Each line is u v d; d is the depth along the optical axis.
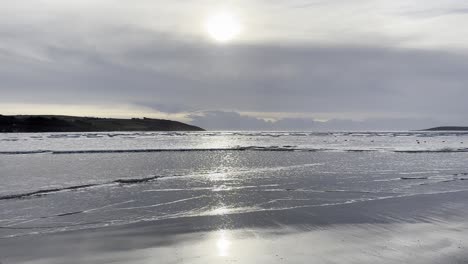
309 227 11.19
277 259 8.45
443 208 13.72
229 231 10.78
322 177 21.47
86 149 44.03
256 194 16.31
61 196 15.56
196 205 14.12
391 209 13.55
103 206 13.83
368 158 34.44
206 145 57.22
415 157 35.78
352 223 11.63
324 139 90.56
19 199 14.95
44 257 8.74
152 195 15.92
